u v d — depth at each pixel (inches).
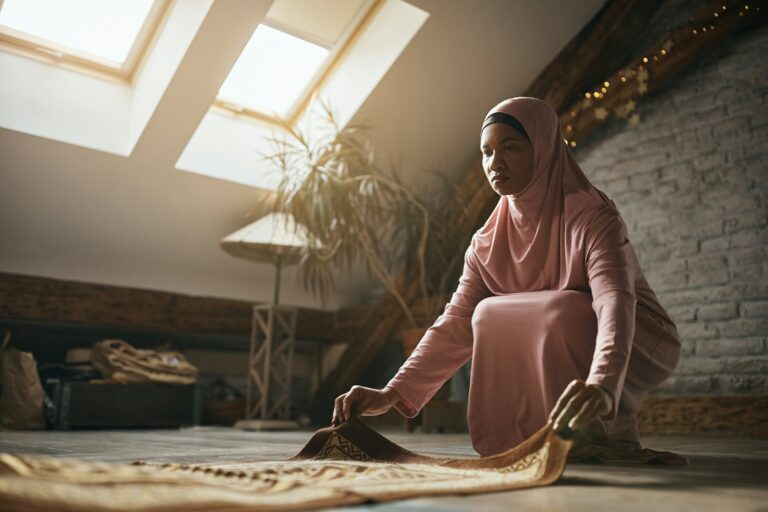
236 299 197.6
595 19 172.4
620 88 166.4
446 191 192.7
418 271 187.5
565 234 61.1
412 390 62.2
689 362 150.3
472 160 189.9
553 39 170.4
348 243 166.9
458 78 168.2
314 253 166.1
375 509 30.8
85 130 151.3
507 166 61.2
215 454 72.7
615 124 173.6
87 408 149.3
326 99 172.7
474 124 181.2
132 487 27.8
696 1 167.5
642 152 167.6
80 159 152.5
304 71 172.7
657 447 96.1
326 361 219.6
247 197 176.6
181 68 141.6
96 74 155.2
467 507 31.6
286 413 172.7
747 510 31.5
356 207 166.7
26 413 144.4
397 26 158.4
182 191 168.7
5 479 25.2
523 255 64.1
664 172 163.0
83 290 171.3
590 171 176.1
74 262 171.0
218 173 169.0
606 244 57.3
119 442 99.1
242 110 175.0
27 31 145.2
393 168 172.9
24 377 145.8
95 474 29.2
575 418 42.2
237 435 130.4
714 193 154.1
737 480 44.8
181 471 40.5
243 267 196.4
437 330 66.1
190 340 197.9
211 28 136.6
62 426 146.0
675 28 169.3
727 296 147.7
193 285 190.4
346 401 57.3
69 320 168.7
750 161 150.3
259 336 204.7
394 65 159.3
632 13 168.7
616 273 55.2
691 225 156.1
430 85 167.2
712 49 160.6
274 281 205.5
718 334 147.3
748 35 155.9
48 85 149.1
